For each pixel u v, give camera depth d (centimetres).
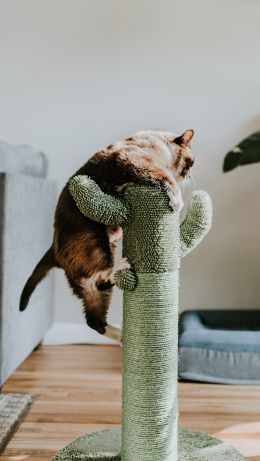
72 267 131
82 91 251
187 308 255
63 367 212
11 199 165
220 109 249
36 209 202
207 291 254
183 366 197
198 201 128
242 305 253
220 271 253
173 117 250
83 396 178
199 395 181
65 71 250
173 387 124
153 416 121
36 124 253
